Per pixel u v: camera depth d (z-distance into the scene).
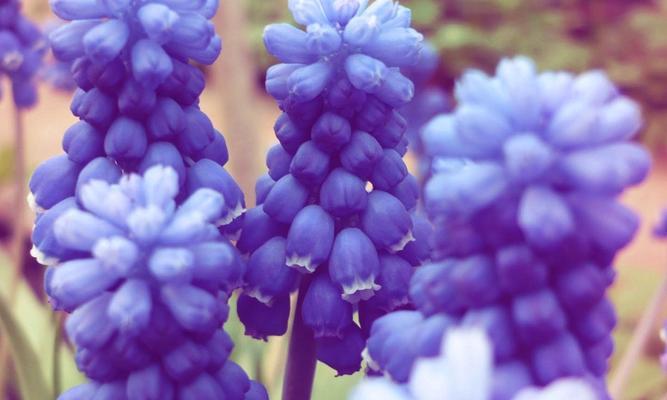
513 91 0.15
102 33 0.17
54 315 0.22
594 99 0.15
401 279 0.18
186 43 0.17
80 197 0.17
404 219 0.18
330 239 0.18
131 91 0.17
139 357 0.17
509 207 0.15
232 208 0.18
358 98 0.18
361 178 0.18
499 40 0.61
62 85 0.28
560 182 0.15
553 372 0.15
